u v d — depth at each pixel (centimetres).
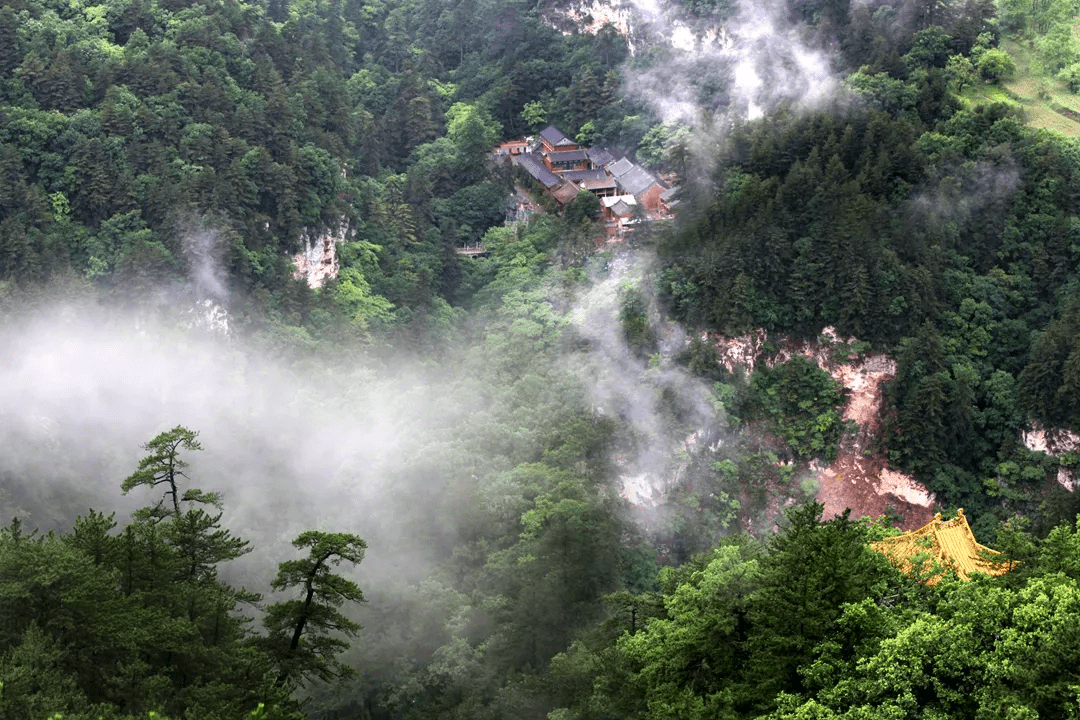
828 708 9638
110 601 11194
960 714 9619
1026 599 10156
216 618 11850
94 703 10581
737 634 11469
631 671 12350
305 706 15425
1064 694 9138
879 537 14125
